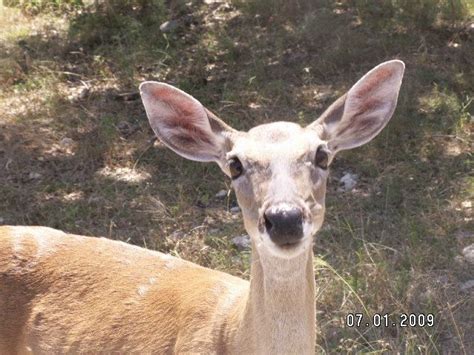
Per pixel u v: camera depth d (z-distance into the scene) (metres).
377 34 3.95
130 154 3.26
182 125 2.01
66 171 3.21
